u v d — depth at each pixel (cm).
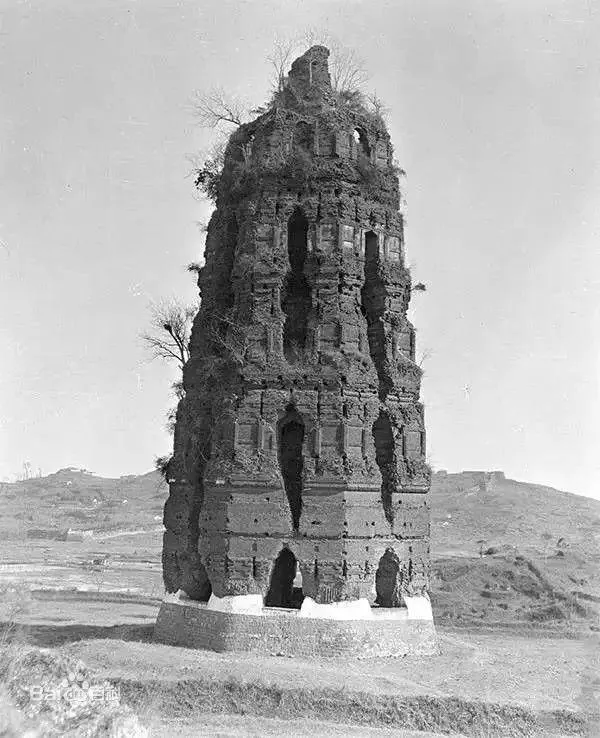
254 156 4969
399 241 5031
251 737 3228
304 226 5003
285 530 4338
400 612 4406
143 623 5931
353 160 4875
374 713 3478
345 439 4419
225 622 4219
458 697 3578
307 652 4109
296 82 5209
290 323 4875
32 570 12038
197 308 5491
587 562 11338
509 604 9012
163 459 5312
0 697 2550
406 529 4594
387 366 4800
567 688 3881
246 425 4494
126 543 18875
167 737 3120
